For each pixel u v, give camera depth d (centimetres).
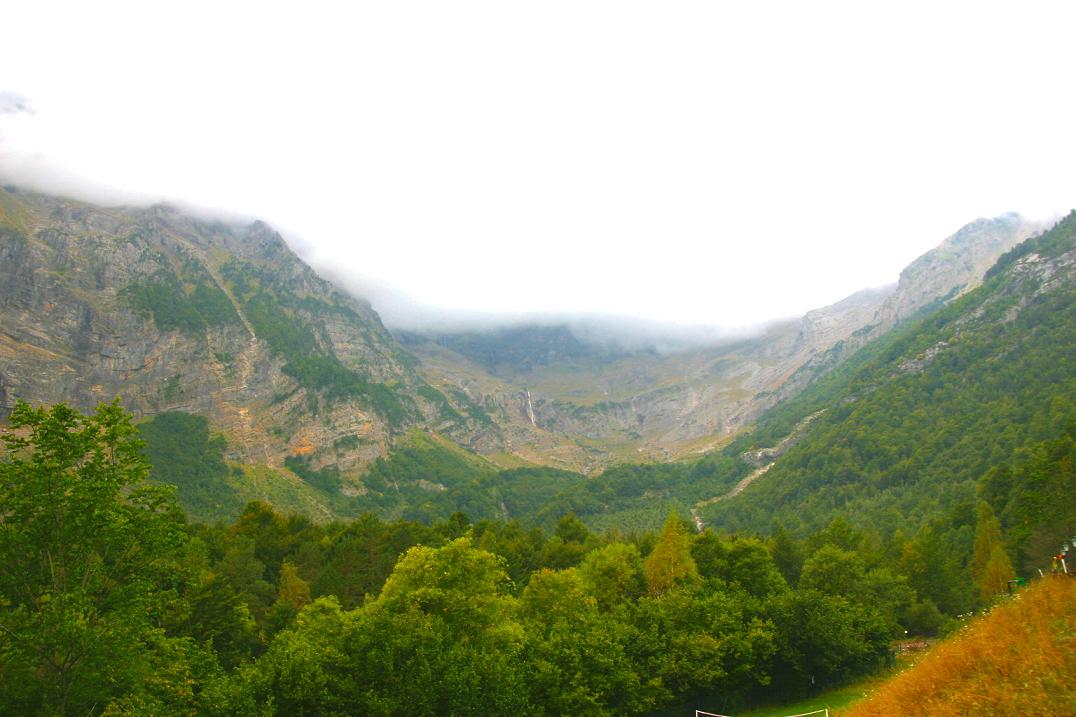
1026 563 7912
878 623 7894
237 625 6450
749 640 6838
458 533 13050
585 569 9119
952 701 2823
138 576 3578
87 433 3469
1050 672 2692
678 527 9812
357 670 4894
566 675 5656
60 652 3288
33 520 3366
